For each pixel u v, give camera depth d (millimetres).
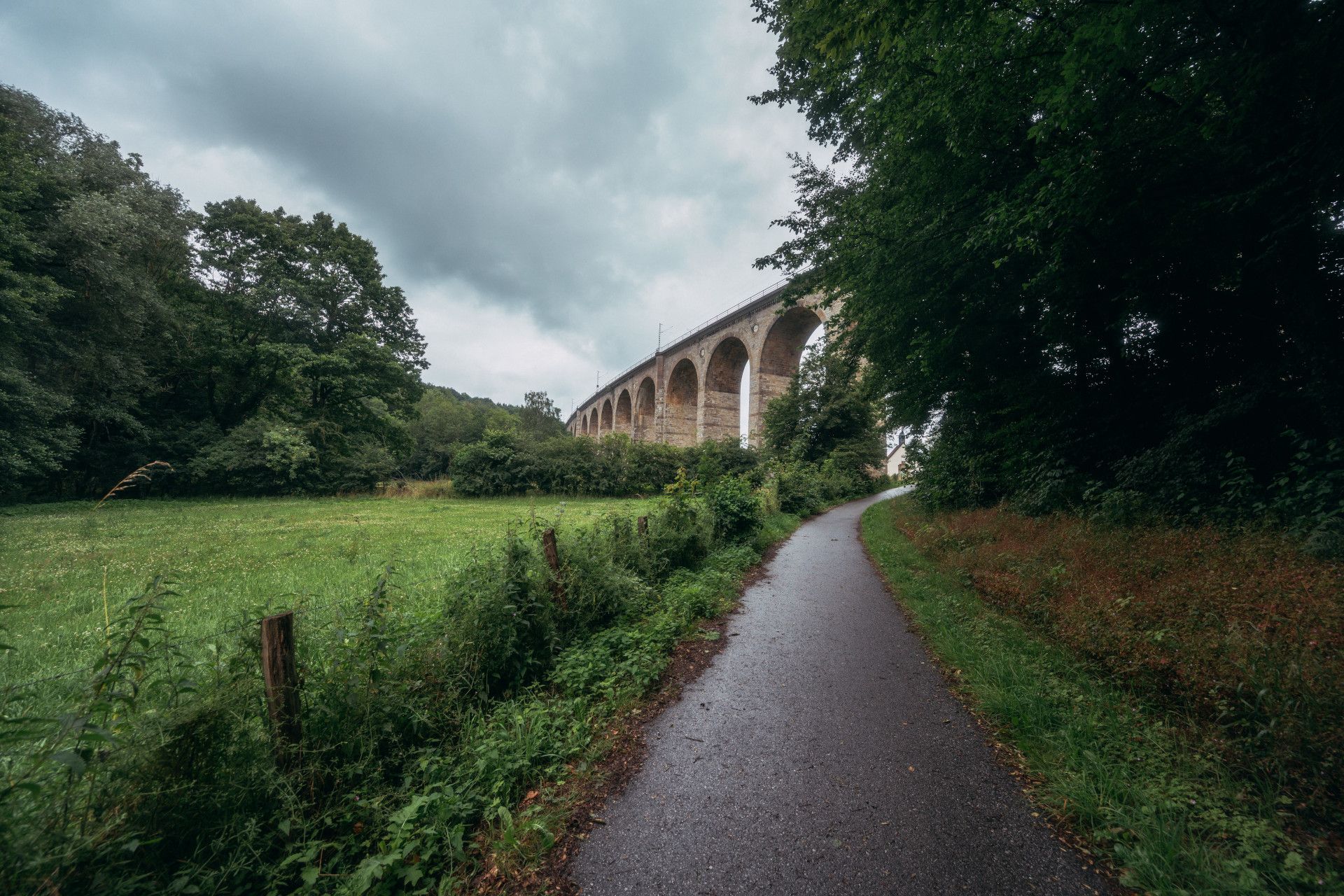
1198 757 2967
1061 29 5477
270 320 30172
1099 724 3420
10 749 2084
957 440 13312
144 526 15453
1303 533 5191
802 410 31344
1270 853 2301
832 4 6227
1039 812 2775
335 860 2295
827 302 11906
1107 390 9328
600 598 5773
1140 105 5773
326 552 10961
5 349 17562
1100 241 7219
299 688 2721
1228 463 6691
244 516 19000
